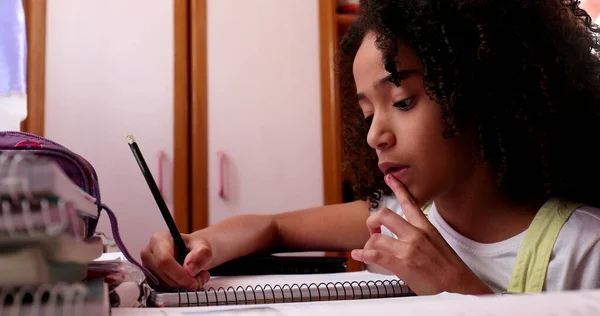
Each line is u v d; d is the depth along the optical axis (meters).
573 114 0.56
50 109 1.63
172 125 1.67
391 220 0.50
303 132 1.75
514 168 0.54
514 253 0.54
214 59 1.73
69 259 0.21
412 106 0.52
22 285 0.19
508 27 0.53
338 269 0.74
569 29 0.57
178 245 0.60
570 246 0.50
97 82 1.66
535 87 0.53
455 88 0.50
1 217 0.17
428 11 0.52
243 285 0.54
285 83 1.76
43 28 1.65
